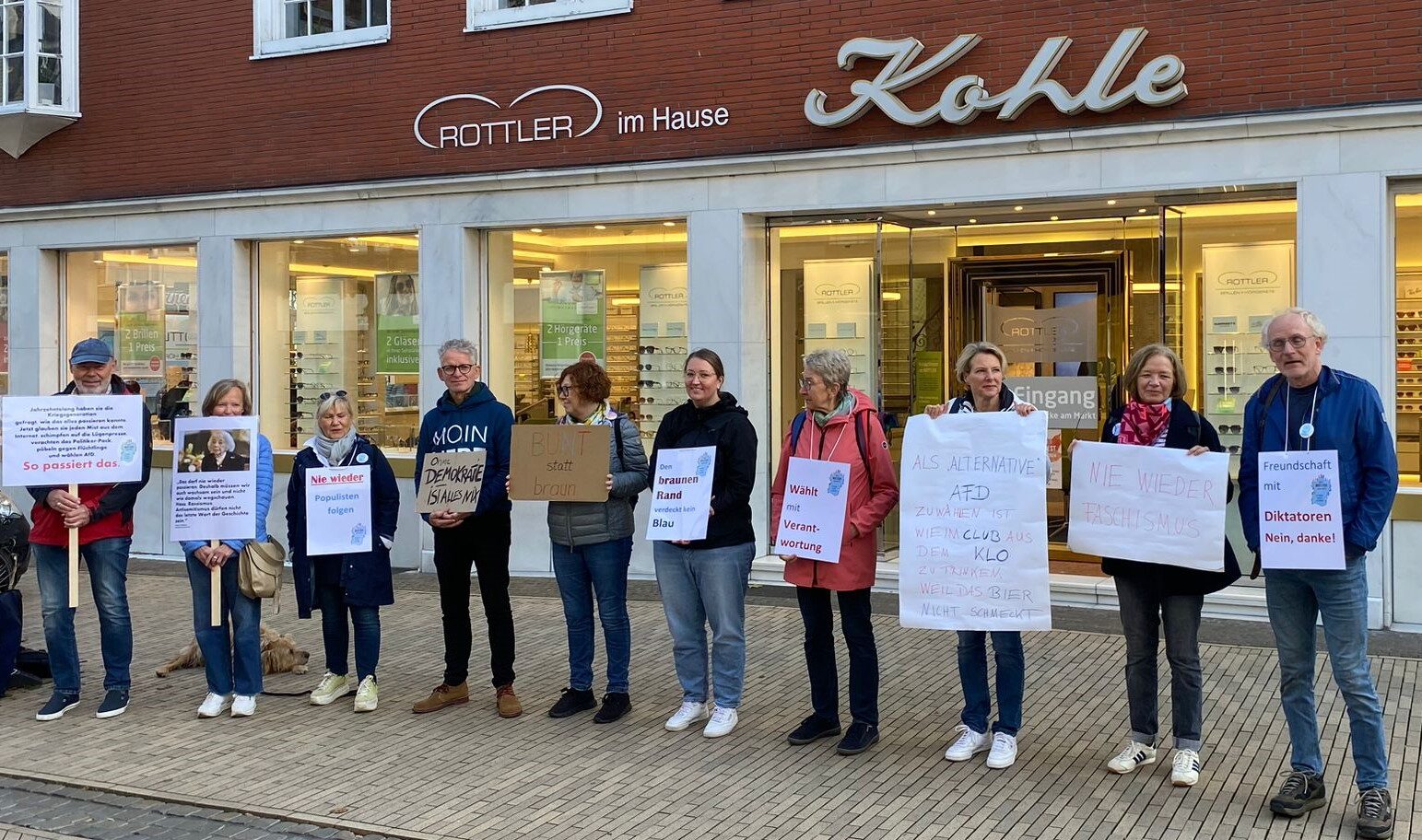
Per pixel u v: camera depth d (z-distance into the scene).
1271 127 8.90
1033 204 9.89
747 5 10.55
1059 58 9.49
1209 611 9.22
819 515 6.25
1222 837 5.14
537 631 9.23
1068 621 9.16
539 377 11.63
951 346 10.96
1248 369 9.64
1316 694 7.05
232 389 7.26
